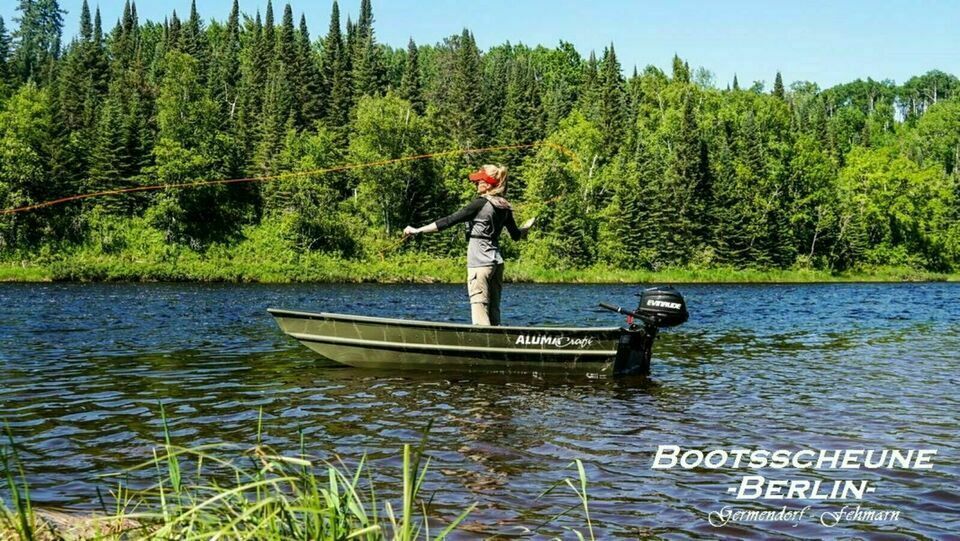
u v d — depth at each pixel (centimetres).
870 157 8219
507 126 7731
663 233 6569
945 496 569
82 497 527
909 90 16600
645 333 1121
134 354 1262
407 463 328
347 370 1098
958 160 10975
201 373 1068
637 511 527
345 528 339
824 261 7369
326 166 6519
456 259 6044
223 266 5381
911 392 984
